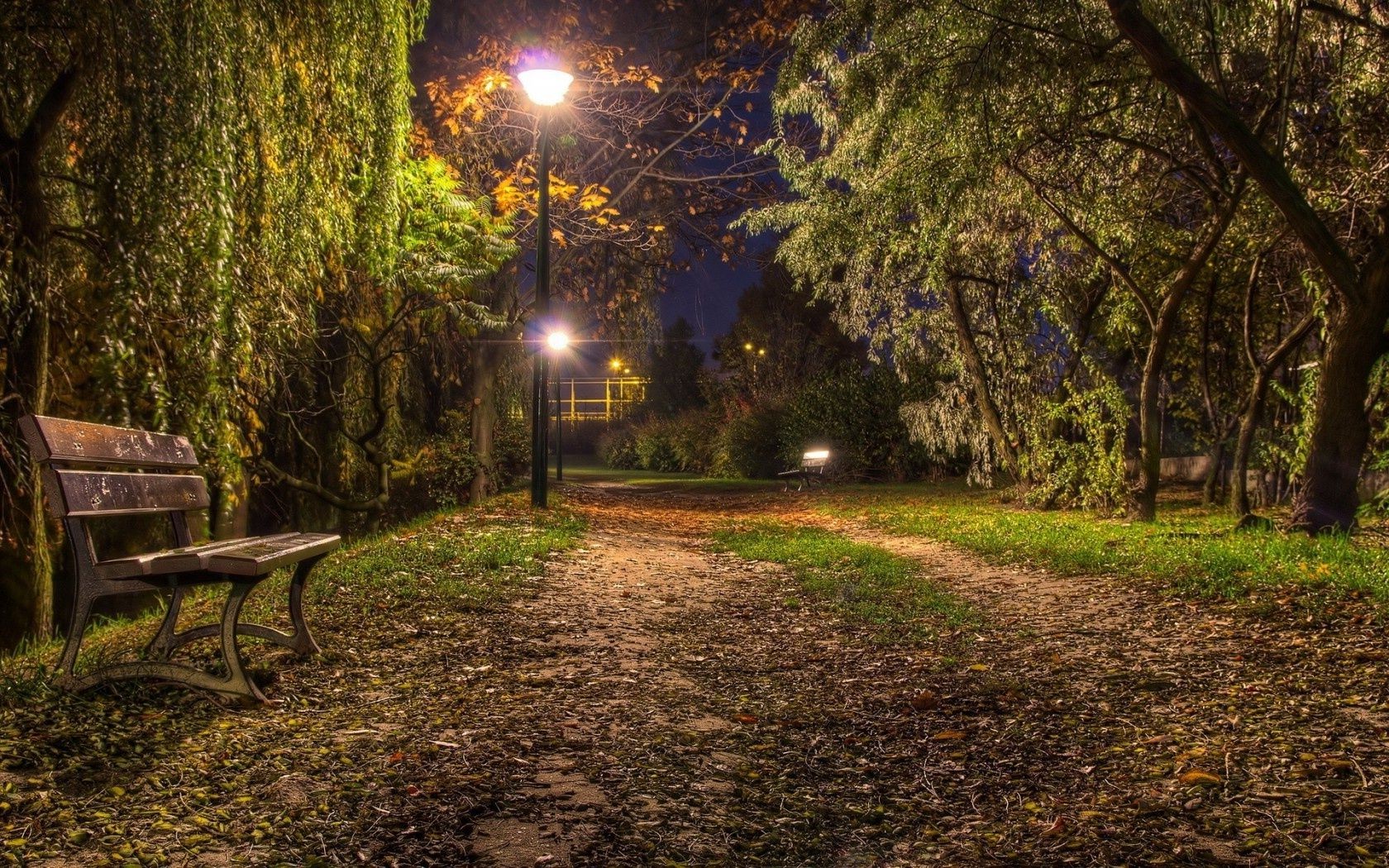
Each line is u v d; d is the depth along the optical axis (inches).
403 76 435.8
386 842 120.2
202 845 116.7
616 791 142.0
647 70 812.0
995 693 203.5
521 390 1005.2
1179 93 419.2
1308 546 390.0
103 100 321.7
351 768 146.3
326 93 395.2
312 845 118.4
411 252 604.4
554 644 250.5
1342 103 474.9
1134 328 677.9
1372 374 494.9
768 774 153.6
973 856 122.4
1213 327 722.2
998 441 807.1
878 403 1254.9
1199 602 293.1
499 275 881.5
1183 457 939.3
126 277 310.8
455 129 767.7
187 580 175.9
